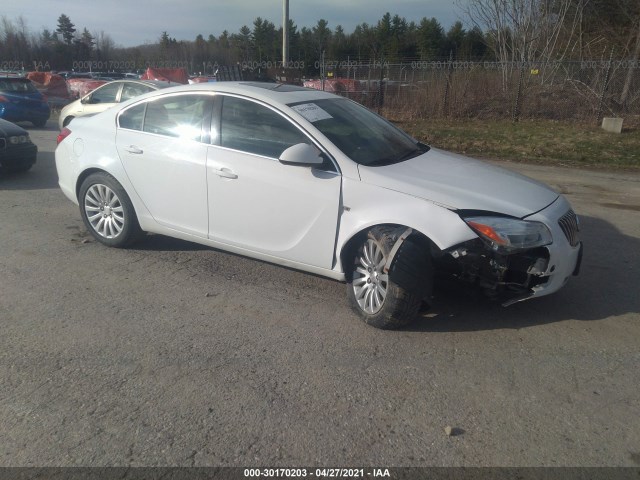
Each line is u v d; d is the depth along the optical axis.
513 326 4.07
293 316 4.20
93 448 2.74
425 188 3.84
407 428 2.94
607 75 16.38
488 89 18.61
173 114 4.87
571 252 3.90
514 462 2.70
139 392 3.20
